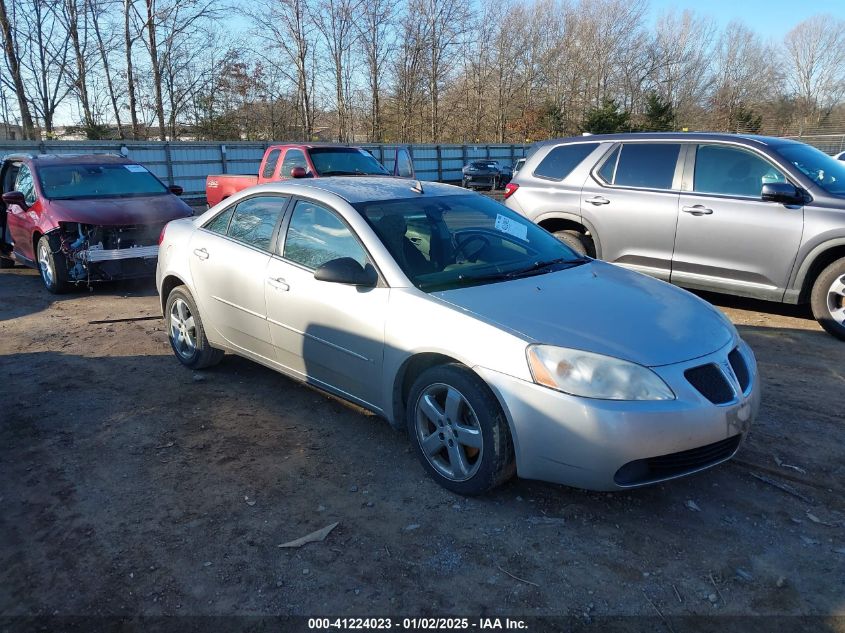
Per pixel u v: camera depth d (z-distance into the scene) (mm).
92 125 31547
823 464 3721
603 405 2977
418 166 33938
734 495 3428
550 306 3490
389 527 3193
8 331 6715
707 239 6594
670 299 3764
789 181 6230
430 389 3502
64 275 8258
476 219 4477
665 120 44625
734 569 2861
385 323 3668
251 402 4758
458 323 3373
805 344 5926
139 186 9398
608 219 7230
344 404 4699
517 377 3125
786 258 6168
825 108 67562
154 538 3141
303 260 4277
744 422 3238
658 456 3027
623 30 56281
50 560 2996
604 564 2902
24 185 9430
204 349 5234
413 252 3914
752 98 63344
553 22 53219
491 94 50406
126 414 4570
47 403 4781
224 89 35688
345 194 4316
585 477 3049
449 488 3473
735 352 3443
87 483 3656
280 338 4414
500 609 2650
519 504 3369
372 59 40719
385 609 2658
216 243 4965
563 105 53594
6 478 3725
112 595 2760
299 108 38719
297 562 2947
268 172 12703
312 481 3643
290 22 36656
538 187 7855
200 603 2705
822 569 2855
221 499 3471
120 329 6738
